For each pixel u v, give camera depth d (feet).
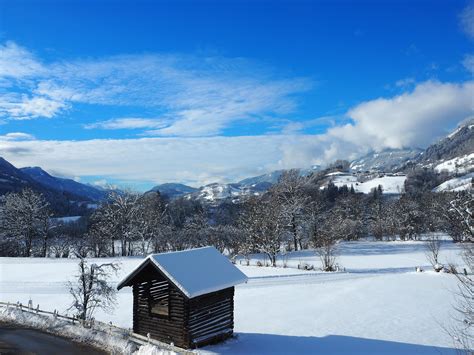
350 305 125.80
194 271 85.15
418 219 388.98
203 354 79.10
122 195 303.27
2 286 157.89
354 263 240.94
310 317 112.06
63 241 329.11
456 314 111.65
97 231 303.48
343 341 91.40
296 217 293.02
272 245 237.25
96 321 99.86
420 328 100.68
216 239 291.38
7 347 87.56
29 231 288.92
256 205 279.69
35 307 124.67
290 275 188.14
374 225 402.52
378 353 83.15
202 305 85.15
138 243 330.34
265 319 110.32
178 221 392.47
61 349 86.28
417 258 253.65
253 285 162.50
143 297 88.69
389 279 171.22
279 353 82.38
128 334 88.48
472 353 60.29
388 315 113.09
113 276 177.27
